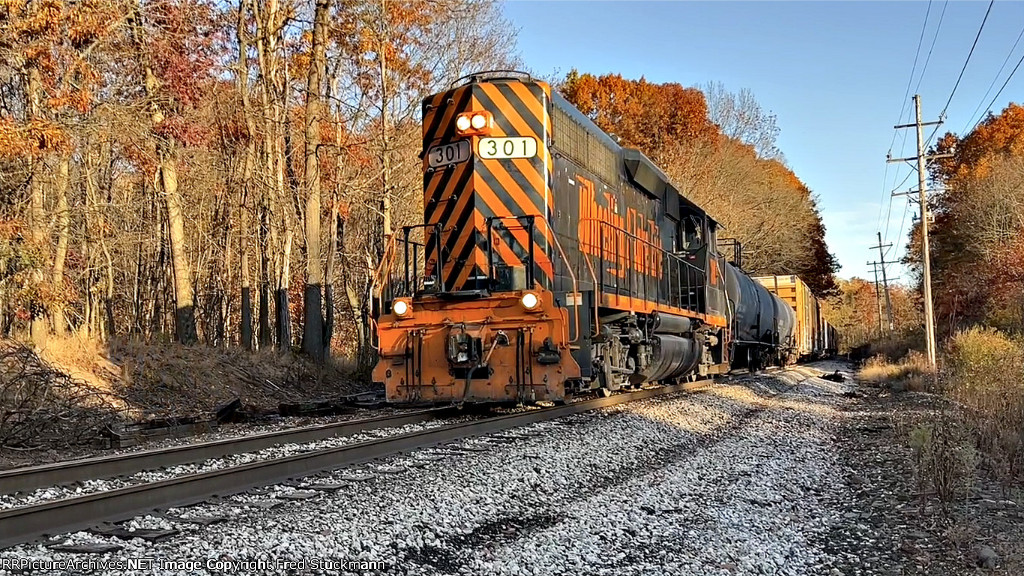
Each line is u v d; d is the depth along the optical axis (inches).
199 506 233.3
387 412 492.7
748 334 936.3
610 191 561.6
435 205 476.4
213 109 858.1
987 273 1460.4
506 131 462.3
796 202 2354.8
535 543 211.2
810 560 213.3
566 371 411.2
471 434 377.7
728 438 413.7
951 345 1042.1
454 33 959.6
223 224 1167.0
